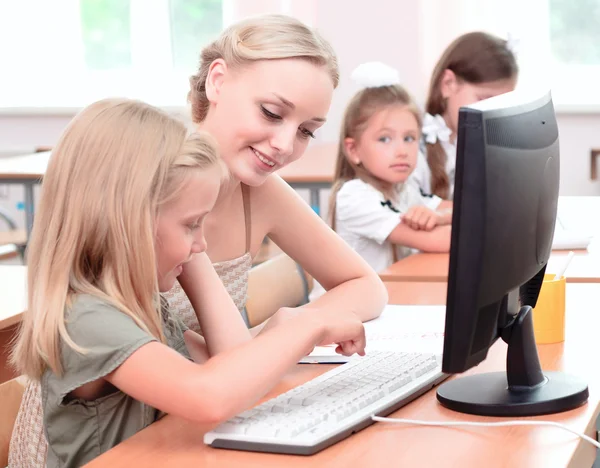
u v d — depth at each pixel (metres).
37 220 1.31
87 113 1.32
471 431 1.21
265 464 1.13
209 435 1.19
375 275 1.93
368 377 1.38
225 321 1.58
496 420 1.25
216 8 6.12
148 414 1.33
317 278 1.96
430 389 1.40
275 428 1.17
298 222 1.94
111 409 1.32
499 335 1.32
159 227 1.31
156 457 1.17
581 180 5.43
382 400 1.29
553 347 1.61
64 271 1.27
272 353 1.27
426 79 5.27
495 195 1.17
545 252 1.37
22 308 2.15
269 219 1.93
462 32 5.19
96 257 1.29
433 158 3.32
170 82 6.23
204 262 1.62
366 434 1.22
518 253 1.25
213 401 1.19
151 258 1.28
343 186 2.94
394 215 2.84
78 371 1.25
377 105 2.87
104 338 1.23
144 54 6.23
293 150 1.68
